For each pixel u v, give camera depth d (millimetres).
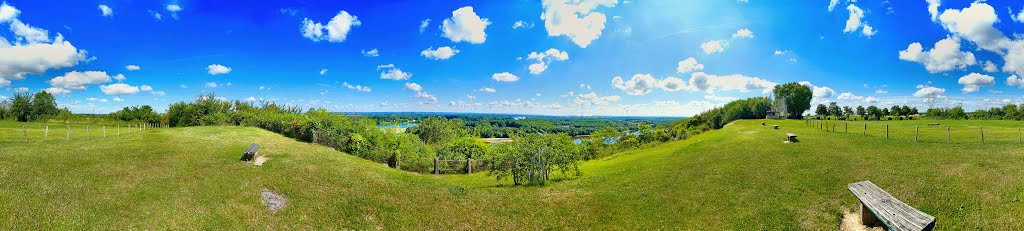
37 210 10156
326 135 30641
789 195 13227
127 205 11125
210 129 31938
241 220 11055
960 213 10203
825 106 92562
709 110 91438
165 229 9859
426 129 66125
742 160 20344
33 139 25453
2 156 16469
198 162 17625
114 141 22797
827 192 13055
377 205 13227
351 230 11156
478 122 128875
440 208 13352
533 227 11867
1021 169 13555
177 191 12781
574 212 13070
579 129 117875
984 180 12453
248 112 47312
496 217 12664
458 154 35188
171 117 55250
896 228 7996
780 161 18906
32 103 64812
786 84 86500
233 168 17016
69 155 17453
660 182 16922
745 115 84312
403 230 11359
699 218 11969
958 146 19922
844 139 25109
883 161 16891
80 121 66688
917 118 73375
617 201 14133
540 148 19766
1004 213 9797
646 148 49000
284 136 32312
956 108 68938
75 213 10203
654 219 12156
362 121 36969
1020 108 57562
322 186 15234
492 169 20188
